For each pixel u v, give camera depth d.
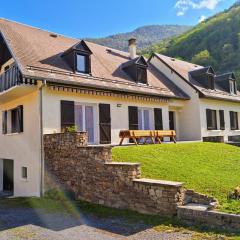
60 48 18.05
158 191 8.62
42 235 7.58
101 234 7.44
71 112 14.78
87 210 9.86
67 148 12.04
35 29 19.44
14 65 14.54
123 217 8.77
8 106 17.20
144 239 6.94
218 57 45.06
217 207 8.03
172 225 7.78
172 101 21.47
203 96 22.14
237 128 26.97
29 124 14.62
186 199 8.68
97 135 15.96
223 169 12.75
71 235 7.47
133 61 19.27
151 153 13.66
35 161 13.96
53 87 14.06
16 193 15.66
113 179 9.95
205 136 22.44
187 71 25.67
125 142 17.11
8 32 16.58
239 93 29.36
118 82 17.30
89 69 16.38
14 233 7.84
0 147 18.06
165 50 54.03
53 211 10.12
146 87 19.02
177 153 14.58
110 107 16.66
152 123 19.31
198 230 7.31
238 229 7.03
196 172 11.61
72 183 11.72
